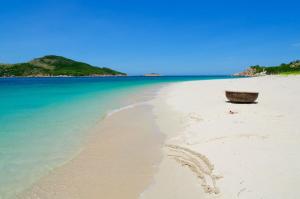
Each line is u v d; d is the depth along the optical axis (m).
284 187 4.64
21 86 45.53
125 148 7.83
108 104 17.61
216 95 20.58
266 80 40.19
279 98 16.08
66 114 13.39
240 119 9.73
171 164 6.52
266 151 6.25
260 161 5.71
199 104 15.35
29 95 25.14
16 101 19.50
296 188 4.57
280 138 7.14
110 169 6.34
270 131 7.84
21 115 12.98
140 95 24.59
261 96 17.34
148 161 6.79
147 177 5.90
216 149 6.72
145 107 15.97
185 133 8.79
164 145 7.89
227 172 5.41
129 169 6.34
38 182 5.66
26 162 6.69
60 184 5.59
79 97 22.92
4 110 14.69
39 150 7.58
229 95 14.68
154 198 5.04
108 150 7.64
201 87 32.12
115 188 5.43
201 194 5.02
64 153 7.37
